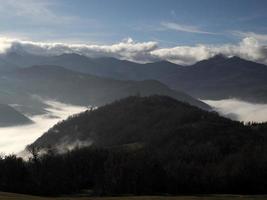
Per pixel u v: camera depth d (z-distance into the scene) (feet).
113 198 465.88
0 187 567.59
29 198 415.23
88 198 460.55
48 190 597.52
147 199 455.22
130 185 636.89
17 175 595.06
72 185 642.22
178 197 480.23
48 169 649.20
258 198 487.20
